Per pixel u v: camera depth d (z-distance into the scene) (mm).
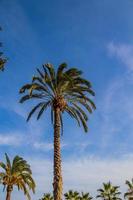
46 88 34250
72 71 34094
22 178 55312
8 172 54938
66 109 35375
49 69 33656
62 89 34438
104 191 77250
